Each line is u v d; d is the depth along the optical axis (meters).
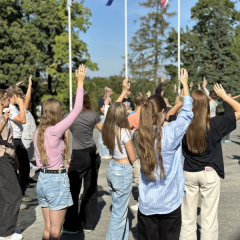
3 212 4.21
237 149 12.05
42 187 3.30
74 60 35.91
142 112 2.87
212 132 3.31
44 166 3.32
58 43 33.88
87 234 4.45
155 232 2.92
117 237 3.57
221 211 5.25
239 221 4.80
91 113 4.40
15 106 5.23
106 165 9.43
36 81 35.22
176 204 2.85
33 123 6.09
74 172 4.46
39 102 36.34
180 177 2.90
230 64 37.50
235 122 3.32
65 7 34.28
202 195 3.49
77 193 4.47
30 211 5.45
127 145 3.46
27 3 33.53
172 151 2.83
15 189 4.21
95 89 37.62
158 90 11.25
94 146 4.54
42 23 33.88
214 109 11.81
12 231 4.17
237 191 6.39
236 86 36.75
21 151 5.73
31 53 31.41
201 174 3.40
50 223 3.31
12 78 29.97
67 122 3.29
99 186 7.02
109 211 5.37
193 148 3.35
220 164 3.41
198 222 4.72
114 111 3.51
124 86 4.64
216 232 3.48
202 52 37.44
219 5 37.66
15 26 31.39
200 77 37.56
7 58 30.27
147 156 2.80
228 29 36.97
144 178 2.93
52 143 3.26
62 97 34.88
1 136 4.16
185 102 2.96
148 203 2.86
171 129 2.83
